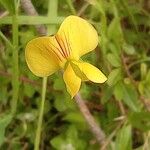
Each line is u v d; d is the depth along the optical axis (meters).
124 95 0.07
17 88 0.06
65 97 0.07
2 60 0.07
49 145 0.08
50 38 0.05
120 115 0.08
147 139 0.07
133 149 0.08
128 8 0.08
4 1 0.05
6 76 0.07
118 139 0.07
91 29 0.05
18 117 0.08
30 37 0.07
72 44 0.05
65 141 0.07
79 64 0.05
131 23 0.08
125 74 0.07
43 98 0.06
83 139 0.08
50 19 0.06
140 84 0.07
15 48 0.05
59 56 0.05
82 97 0.07
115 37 0.07
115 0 0.08
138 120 0.07
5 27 0.07
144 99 0.07
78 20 0.05
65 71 0.05
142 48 0.08
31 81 0.07
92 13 0.07
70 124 0.08
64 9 0.07
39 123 0.06
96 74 0.05
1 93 0.07
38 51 0.05
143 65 0.07
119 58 0.07
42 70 0.05
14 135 0.08
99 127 0.07
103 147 0.07
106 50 0.07
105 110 0.08
